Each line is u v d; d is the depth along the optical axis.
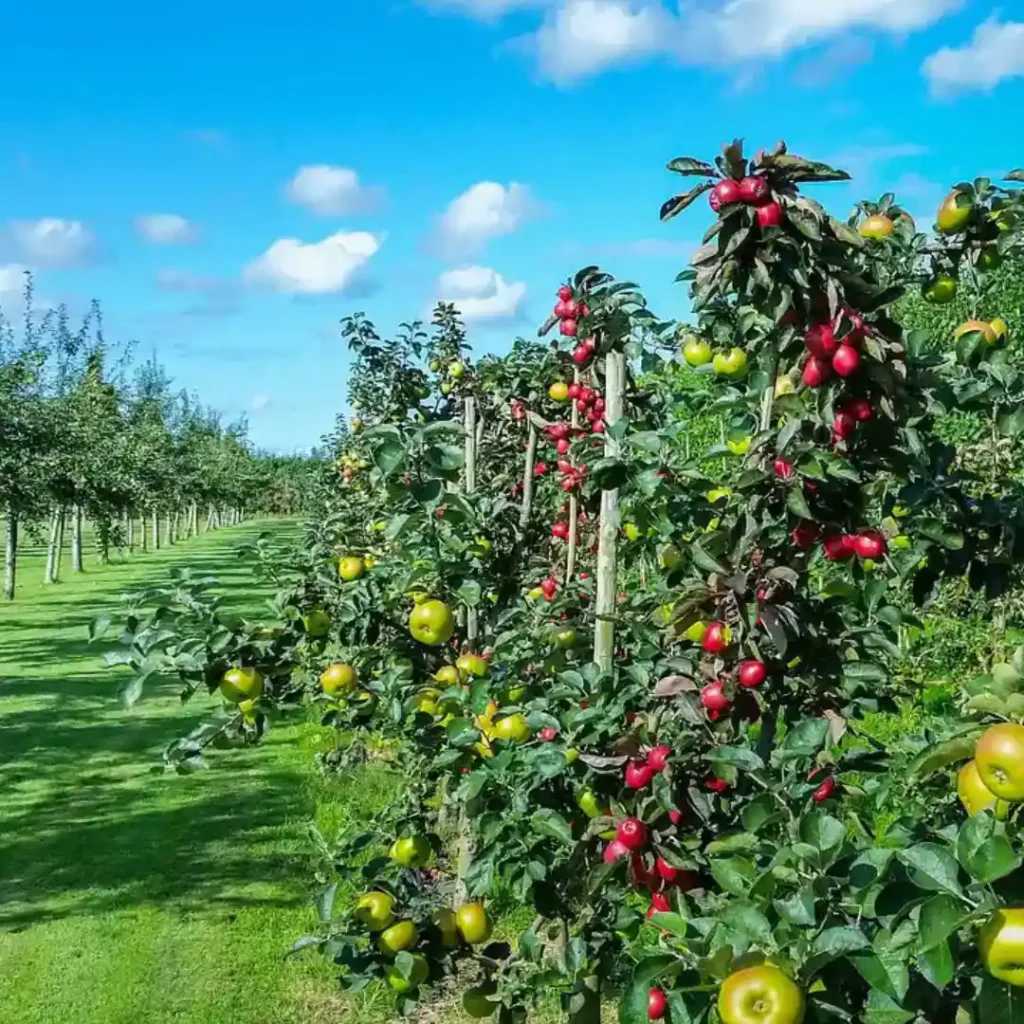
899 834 2.02
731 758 2.26
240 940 5.29
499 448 6.60
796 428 2.44
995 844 1.45
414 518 3.30
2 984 4.90
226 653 3.45
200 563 27.50
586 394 4.39
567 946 2.99
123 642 3.36
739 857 2.17
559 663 3.54
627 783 2.72
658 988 2.25
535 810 3.07
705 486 3.07
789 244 2.30
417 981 3.15
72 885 6.08
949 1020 1.80
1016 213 2.88
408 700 3.68
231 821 7.10
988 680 1.73
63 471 19.06
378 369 7.70
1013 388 2.69
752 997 1.61
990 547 2.67
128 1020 4.54
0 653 14.08
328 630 3.72
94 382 25.78
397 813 3.96
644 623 3.29
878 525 2.98
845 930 1.66
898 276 3.00
